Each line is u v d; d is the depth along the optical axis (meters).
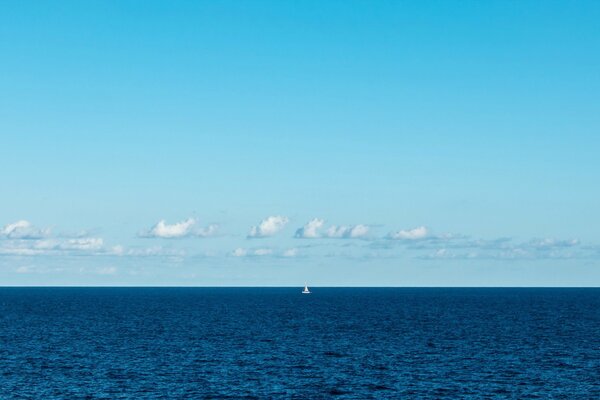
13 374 80.94
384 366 88.88
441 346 111.00
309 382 77.56
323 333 134.75
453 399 69.44
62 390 72.12
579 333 134.00
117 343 114.38
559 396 70.69
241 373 83.00
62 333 132.38
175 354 99.81
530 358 96.38
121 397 69.19
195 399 68.69
